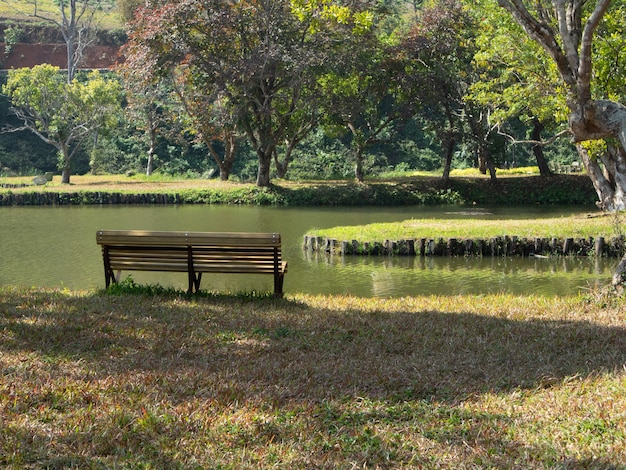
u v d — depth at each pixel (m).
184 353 8.60
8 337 8.88
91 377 7.20
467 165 73.31
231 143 61.06
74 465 5.07
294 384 7.27
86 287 19.36
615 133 13.84
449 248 26.44
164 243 12.85
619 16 24.11
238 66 48.56
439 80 52.53
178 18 48.16
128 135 76.88
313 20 17.44
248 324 10.43
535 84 29.33
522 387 7.34
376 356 8.77
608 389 7.00
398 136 76.88
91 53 86.44
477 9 33.47
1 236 30.86
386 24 74.44
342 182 57.25
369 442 5.69
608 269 23.14
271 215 41.78
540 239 26.30
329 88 51.56
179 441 5.57
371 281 21.05
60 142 57.72
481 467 5.21
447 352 8.91
